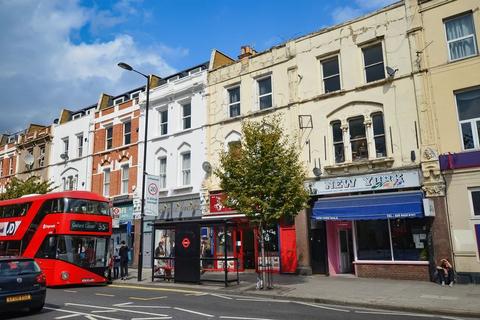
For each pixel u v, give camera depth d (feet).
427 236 51.42
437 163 51.44
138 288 54.39
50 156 113.50
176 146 82.17
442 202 50.47
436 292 42.22
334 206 56.59
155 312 34.12
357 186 57.41
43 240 58.54
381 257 55.62
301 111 65.46
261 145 50.06
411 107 55.01
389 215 51.44
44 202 61.00
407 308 35.22
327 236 61.00
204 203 73.97
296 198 48.47
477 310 32.76
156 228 60.08
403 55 56.65
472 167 49.24
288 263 62.54
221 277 56.95
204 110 78.38
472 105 51.26
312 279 55.93
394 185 54.39
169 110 85.46
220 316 31.86
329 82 64.23
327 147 61.77
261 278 48.67
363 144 59.31
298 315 32.37
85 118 105.19
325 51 64.34
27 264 35.70
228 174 52.21
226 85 76.07
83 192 61.11
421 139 53.42
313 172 61.52
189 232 56.34
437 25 54.54
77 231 58.34
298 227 61.77
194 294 46.80
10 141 136.15
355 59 61.21
